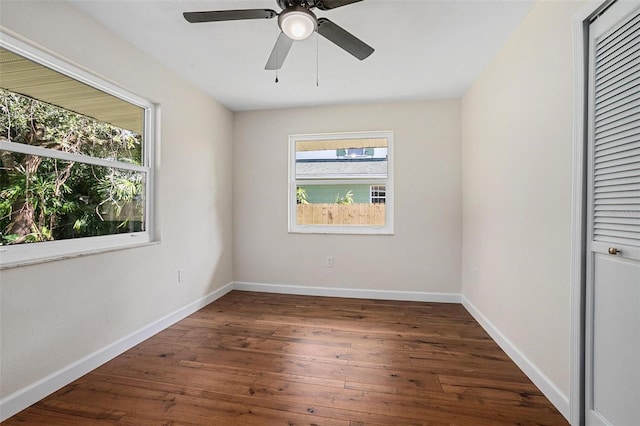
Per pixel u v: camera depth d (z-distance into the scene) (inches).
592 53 54.6
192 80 113.6
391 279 137.7
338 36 66.7
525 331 75.9
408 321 110.8
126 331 87.6
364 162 142.8
